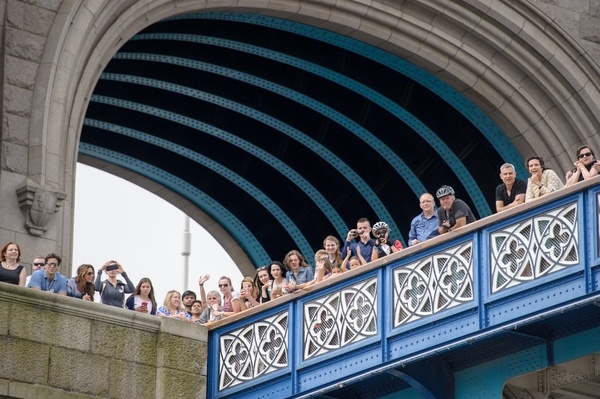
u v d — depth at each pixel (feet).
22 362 81.25
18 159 97.50
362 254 88.84
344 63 121.80
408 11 114.42
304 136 130.11
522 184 83.10
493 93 117.29
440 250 79.00
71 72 100.07
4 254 84.94
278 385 84.69
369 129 126.82
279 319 85.56
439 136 123.65
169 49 121.08
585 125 115.96
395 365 79.66
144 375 85.46
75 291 86.38
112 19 103.55
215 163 135.33
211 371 87.86
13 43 99.14
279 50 120.47
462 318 77.41
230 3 109.91
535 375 82.89
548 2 115.85
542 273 74.64
